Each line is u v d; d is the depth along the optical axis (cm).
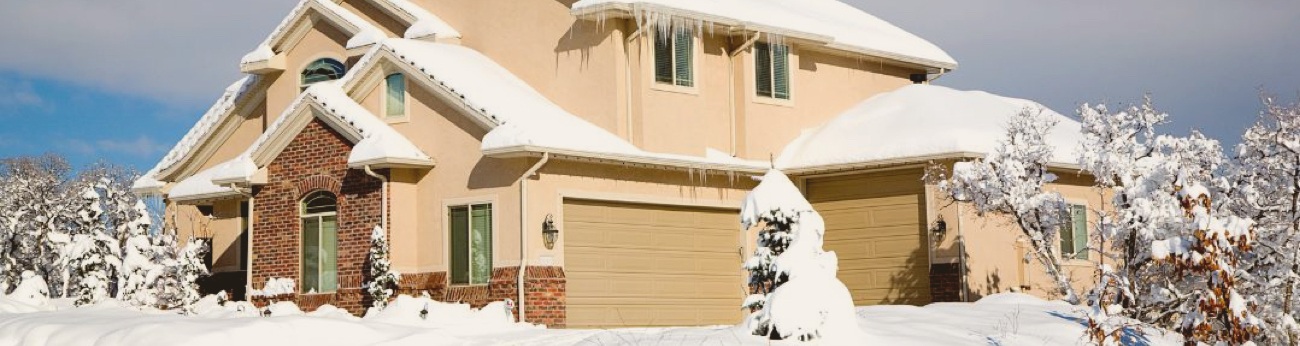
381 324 1741
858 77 3016
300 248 2553
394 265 2402
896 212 2605
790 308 1516
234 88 3127
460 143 2417
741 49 2691
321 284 2534
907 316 1811
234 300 2870
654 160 2456
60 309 2403
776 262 1622
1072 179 2695
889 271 2603
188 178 2966
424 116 2470
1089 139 1956
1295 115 1828
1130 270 1823
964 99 2817
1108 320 1656
